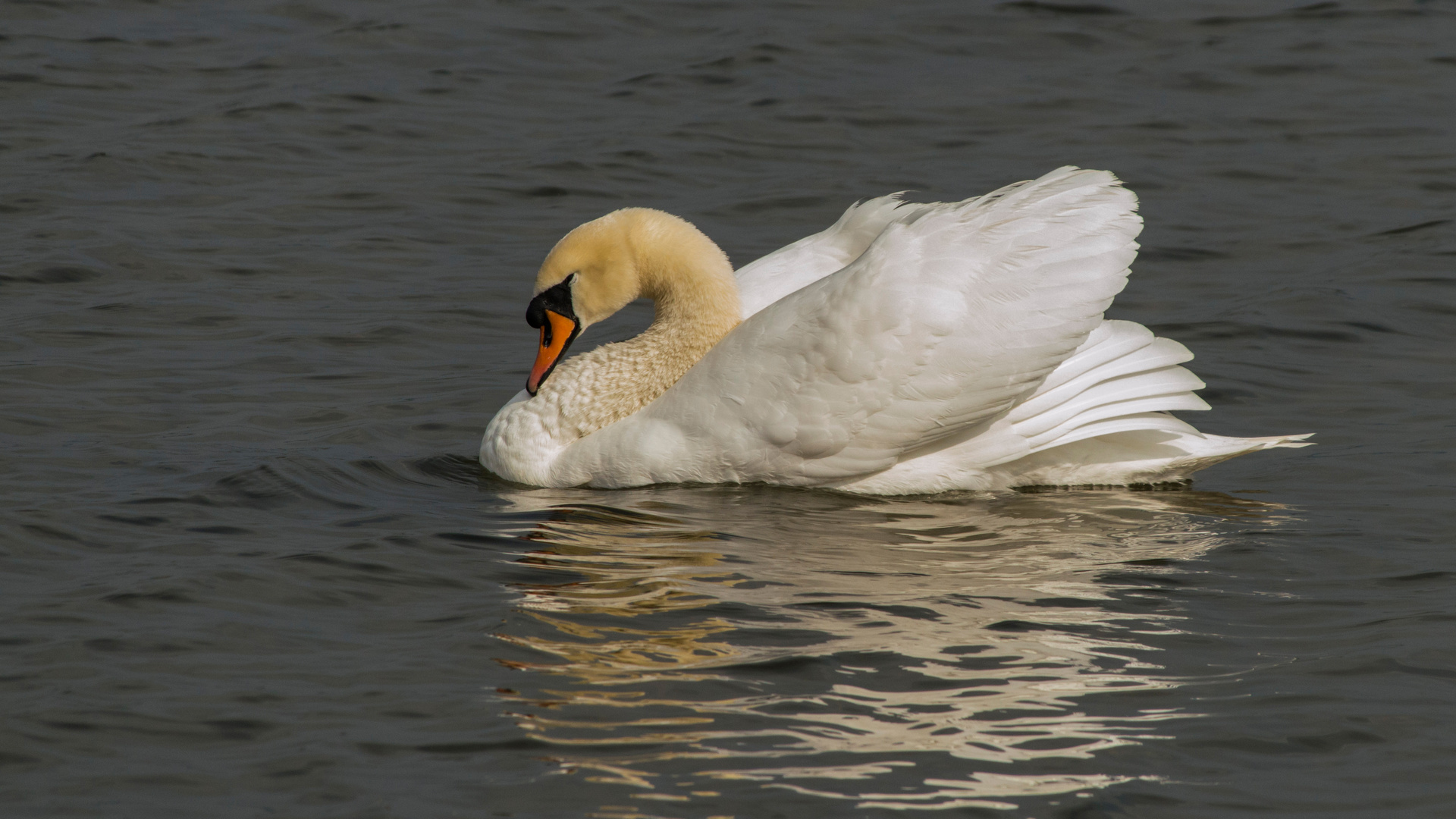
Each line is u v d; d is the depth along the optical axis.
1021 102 26.47
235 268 19.08
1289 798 8.05
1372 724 8.79
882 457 12.84
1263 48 29.23
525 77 27.72
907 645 9.69
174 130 24.44
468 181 22.69
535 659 9.41
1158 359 12.92
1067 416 12.84
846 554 11.36
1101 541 11.74
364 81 27.22
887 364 12.58
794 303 12.96
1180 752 8.46
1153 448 13.16
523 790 7.94
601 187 22.55
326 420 14.36
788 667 9.33
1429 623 10.12
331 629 9.82
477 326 17.39
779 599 10.38
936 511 12.55
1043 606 10.37
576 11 31.50
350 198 21.94
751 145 24.41
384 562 10.95
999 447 12.91
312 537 11.43
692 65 28.25
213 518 11.75
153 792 7.89
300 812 7.73
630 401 13.61
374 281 18.81
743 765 8.20
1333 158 23.89
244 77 27.36
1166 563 11.23
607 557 11.20
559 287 13.92
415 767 8.16
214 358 16.00
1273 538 11.79
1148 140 24.70
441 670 9.25
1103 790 8.05
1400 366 16.22
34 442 13.36
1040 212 12.88
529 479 13.25
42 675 9.05
